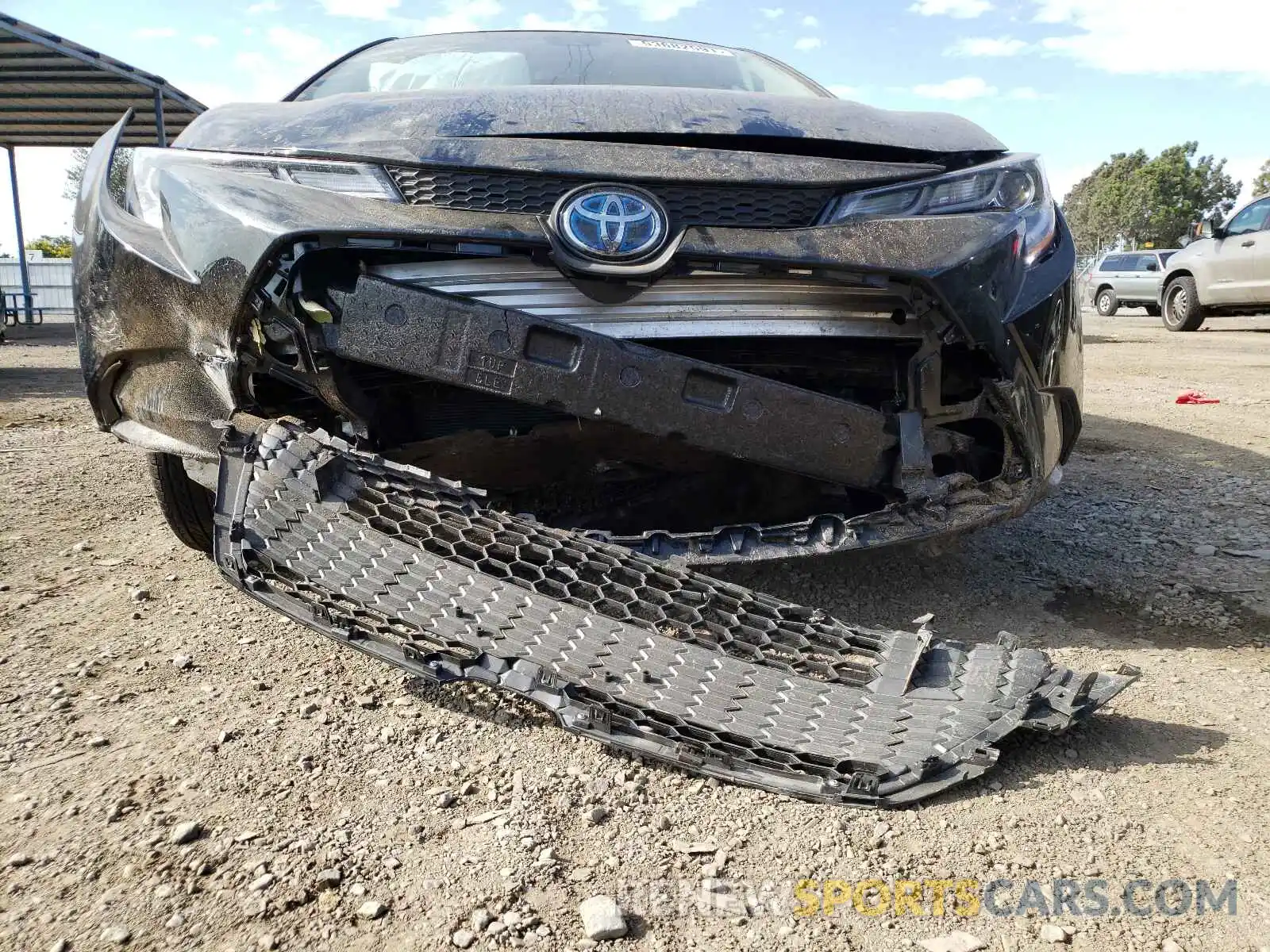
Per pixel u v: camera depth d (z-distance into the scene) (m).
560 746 1.88
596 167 2.09
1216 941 1.35
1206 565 3.04
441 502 2.04
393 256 2.05
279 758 1.82
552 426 2.22
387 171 2.10
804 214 2.18
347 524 1.98
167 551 3.17
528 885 1.46
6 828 1.58
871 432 2.14
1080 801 1.69
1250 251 12.34
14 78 12.55
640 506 2.44
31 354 11.57
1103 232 76.69
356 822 1.61
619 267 1.99
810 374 2.28
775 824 1.62
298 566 1.93
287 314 2.03
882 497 2.22
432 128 2.18
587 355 2.01
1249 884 1.47
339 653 2.32
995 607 2.68
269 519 2.00
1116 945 1.34
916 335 2.18
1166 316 14.11
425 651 1.79
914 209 2.22
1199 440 5.17
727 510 2.45
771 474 2.41
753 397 2.07
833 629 1.97
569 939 1.35
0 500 3.83
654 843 1.57
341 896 1.43
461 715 2.00
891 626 2.52
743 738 1.73
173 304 2.17
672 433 2.05
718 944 1.35
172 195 2.19
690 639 1.90
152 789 1.70
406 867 1.50
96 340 2.49
